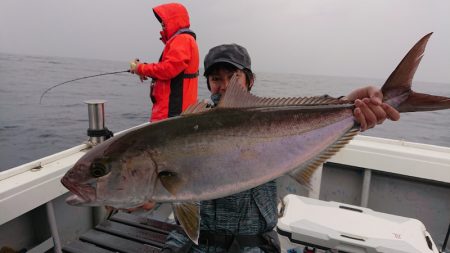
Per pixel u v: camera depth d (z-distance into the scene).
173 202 1.45
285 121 1.54
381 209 3.57
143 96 22.27
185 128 1.42
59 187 2.62
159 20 4.06
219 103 1.49
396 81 1.53
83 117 17.14
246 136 1.47
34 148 11.91
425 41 1.47
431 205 3.39
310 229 2.40
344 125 1.62
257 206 1.83
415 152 3.16
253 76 2.09
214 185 1.45
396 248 2.19
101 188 1.41
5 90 24.52
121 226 2.63
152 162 1.39
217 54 1.92
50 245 2.72
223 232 1.85
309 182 1.59
